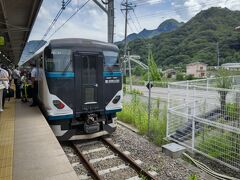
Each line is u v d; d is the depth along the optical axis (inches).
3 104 371.9
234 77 425.7
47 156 179.5
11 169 158.1
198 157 258.2
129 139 310.5
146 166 228.8
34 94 392.8
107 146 285.6
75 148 275.3
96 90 300.7
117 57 323.6
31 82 420.8
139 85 1214.9
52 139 218.8
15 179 144.7
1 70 362.0
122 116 429.7
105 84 308.8
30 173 152.3
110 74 313.3
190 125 307.9
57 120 283.7
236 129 219.6
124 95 799.7
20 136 228.2
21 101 461.7
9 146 200.8
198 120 258.1
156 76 1190.3
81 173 215.8
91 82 296.7
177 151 252.1
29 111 351.9
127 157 238.4
